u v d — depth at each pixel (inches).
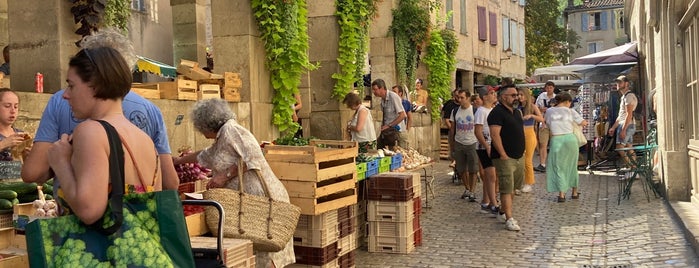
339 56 494.0
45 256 97.0
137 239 100.2
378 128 605.0
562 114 444.8
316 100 500.1
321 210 248.8
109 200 99.7
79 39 305.9
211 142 361.7
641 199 440.8
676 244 297.6
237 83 371.6
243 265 163.8
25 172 134.1
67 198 98.0
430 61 818.2
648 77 588.1
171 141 324.2
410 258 298.8
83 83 106.6
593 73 751.1
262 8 384.2
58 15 296.2
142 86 335.6
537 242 323.6
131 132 110.0
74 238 98.7
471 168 453.4
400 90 544.1
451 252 308.2
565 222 373.4
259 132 388.5
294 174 245.8
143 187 109.5
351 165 273.3
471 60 1154.7
